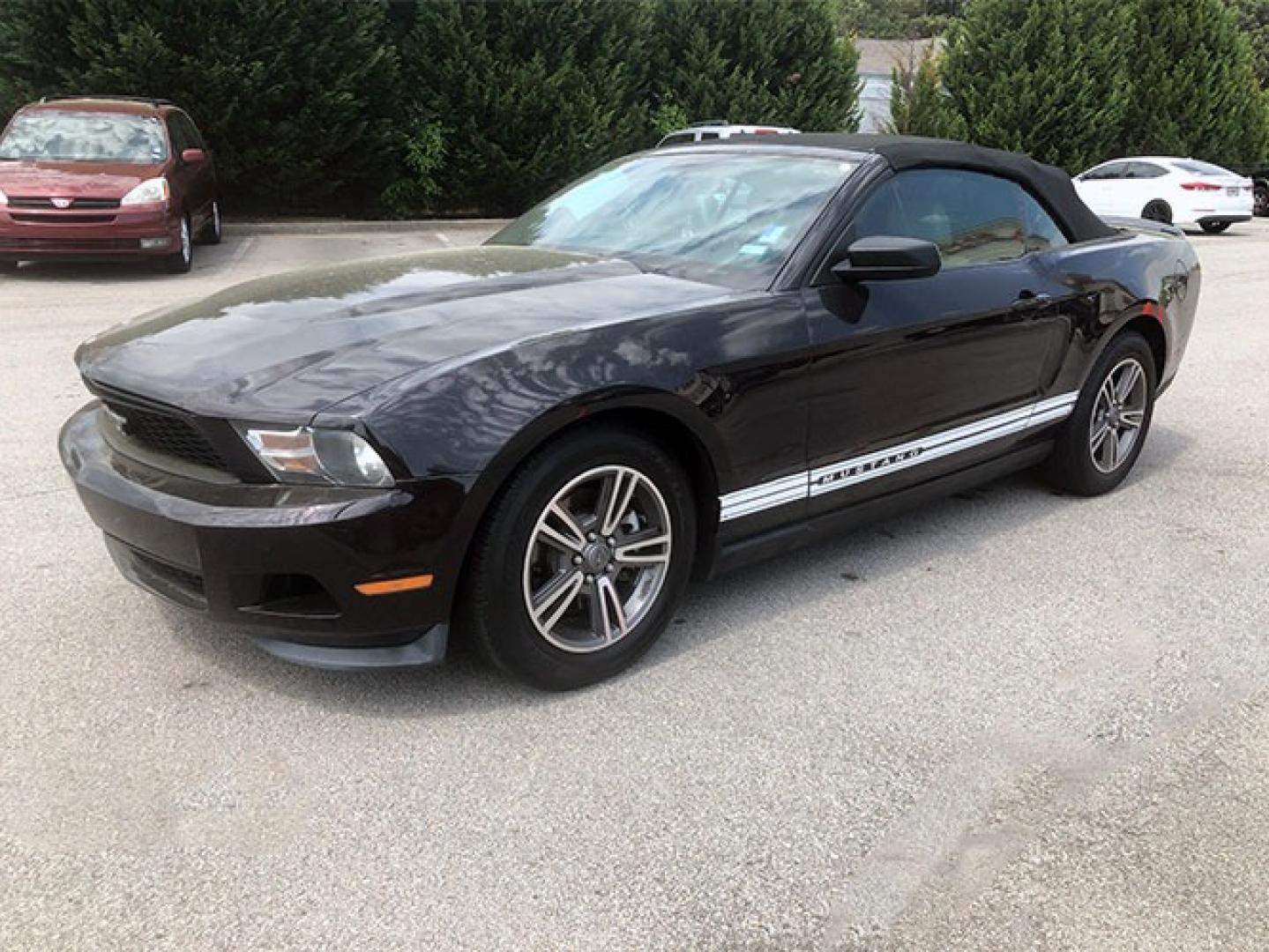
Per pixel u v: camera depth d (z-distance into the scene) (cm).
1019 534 437
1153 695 311
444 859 234
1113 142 2545
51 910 215
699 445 312
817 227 352
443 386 267
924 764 274
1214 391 706
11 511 427
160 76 1468
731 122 2053
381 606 266
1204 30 2634
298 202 1731
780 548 350
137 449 299
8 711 286
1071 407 455
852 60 2198
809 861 236
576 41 1830
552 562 299
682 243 374
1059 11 2384
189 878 226
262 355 287
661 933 214
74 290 994
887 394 363
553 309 309
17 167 1028
